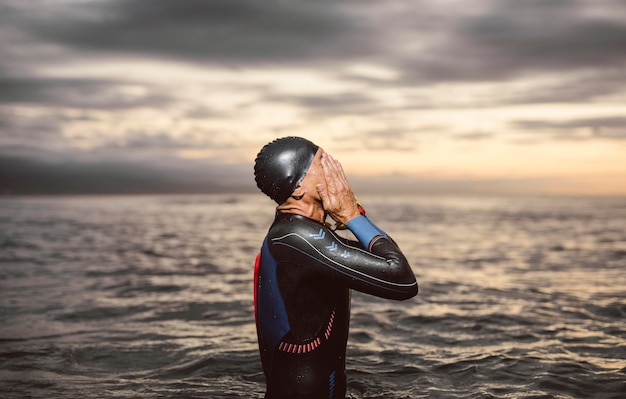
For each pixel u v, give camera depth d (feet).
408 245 40.68
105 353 12.05
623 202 215.51
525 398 9.21
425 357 11.69
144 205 134.10
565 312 16.52
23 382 10.12
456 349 12.37
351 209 6.13
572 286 21.86
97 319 15.44
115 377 10.43
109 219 71.67
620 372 10.51
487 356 11.66
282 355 6.34
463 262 30.19
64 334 13.76
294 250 6.03
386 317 15.67
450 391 9.61
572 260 31.45
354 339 13.33
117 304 17.47
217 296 18.95
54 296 18.86
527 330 14.23
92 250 33.83
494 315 15.97
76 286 20.94
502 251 36.55
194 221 70.44
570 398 9.25
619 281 23.36
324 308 6.28
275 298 6.19
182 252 33.55
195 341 13.04
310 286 6.13
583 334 13.78
